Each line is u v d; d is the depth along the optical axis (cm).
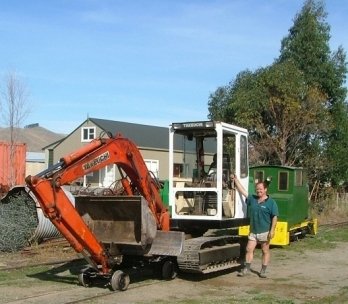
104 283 1020
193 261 1044
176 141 1198
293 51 3081
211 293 972
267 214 1129
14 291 945
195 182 1165
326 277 1153
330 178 3067
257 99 2780
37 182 873
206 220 1128
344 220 2772
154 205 1062
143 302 886
